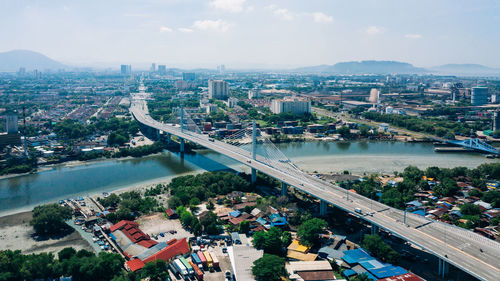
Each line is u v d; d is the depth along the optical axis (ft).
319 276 474.90
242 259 507.71
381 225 562.25
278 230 580.30
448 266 487.20
